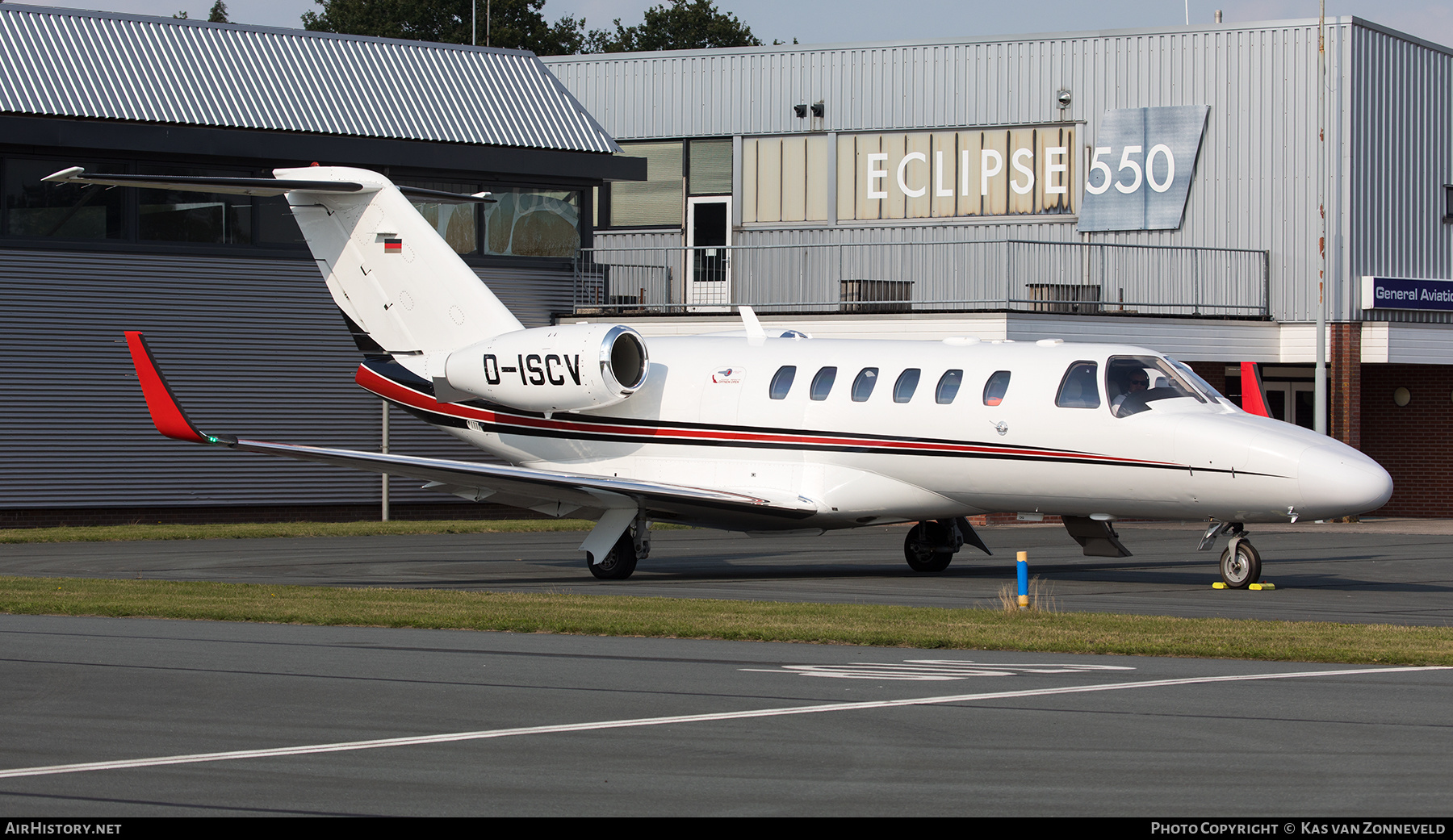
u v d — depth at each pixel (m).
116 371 107.31
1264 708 35.62
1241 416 66.75
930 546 77.62
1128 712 35.09
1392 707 35.78
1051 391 68.56
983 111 130.38
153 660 43.06
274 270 112.44
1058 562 83.56
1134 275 124.44
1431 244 125.44
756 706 35.81
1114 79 126.31
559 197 123.25
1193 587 68.44
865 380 73.81
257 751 30.97
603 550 73.12
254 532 101.25
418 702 36.41
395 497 117.19
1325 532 109.25
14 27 108.81
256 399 112.12
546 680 39.62
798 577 74.94
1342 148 118.31
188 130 106.31
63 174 67.19
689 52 140.75
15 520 104.81
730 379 77.12
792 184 137.00
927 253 131.12
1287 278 120.88
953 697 36.97
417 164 114.56
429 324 82.62
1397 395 131.38
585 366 76.81
